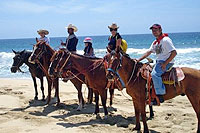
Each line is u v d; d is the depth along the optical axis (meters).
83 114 8.62
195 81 6.12
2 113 8.79
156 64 6.30
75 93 12.27
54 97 11.31
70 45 9.20
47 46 9.51
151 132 6.76
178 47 44.00
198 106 6.20
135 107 6.79
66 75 8.75
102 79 7.84
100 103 10.22
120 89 7.64
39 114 8.73
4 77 19.17
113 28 7.57
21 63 10.48
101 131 6.89
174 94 6.32
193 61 22.28
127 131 6.86
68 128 7.20
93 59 8.20
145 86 6.36
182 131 6.83
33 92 12.53
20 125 7.53
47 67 9.52
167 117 8.01
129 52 34.12
